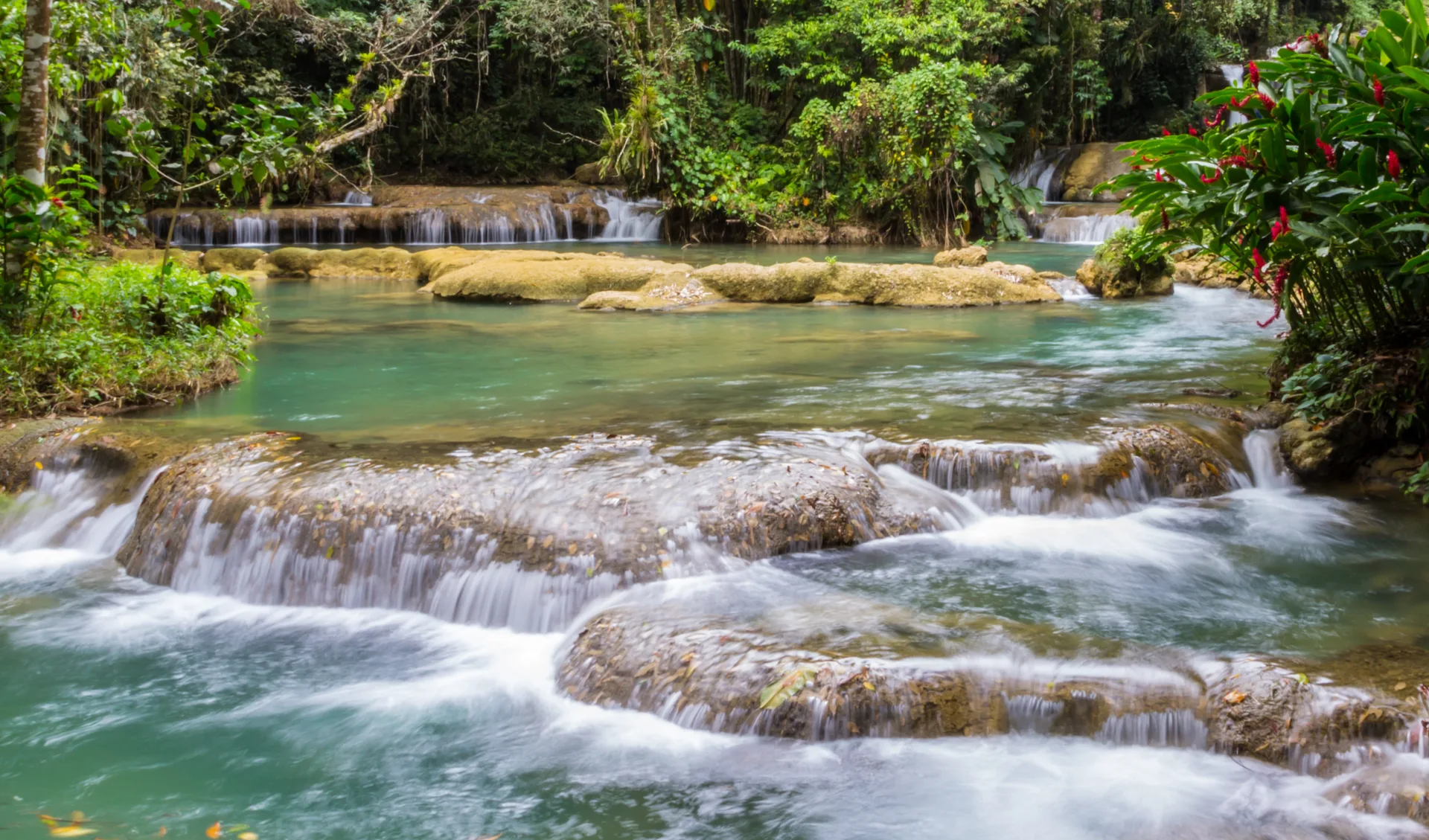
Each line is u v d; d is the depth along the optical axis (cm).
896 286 1575
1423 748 407
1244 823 390
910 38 2559
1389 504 717
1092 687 451
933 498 672
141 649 556
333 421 812
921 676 455
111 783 438
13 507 720
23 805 422
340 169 2995
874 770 429
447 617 587
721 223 2700
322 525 615
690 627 504
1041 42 2862
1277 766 420
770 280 1587
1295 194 700
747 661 471
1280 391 855
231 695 509
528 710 490
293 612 600
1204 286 1753
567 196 2855
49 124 1581
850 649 476
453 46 3105
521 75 3278
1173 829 387
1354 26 741
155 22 2005
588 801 418
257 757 456
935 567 596
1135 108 3272
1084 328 1321
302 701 503
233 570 623
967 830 391
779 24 2880
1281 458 769
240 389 945
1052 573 590
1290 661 462
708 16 2925
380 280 1909
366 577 605
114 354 898
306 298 1664
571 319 1422
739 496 612
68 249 923
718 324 1376
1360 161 674
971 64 2586
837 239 2623
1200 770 423
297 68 3055
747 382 963
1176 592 565
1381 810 387
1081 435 733
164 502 659
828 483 636
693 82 2809
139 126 1012
